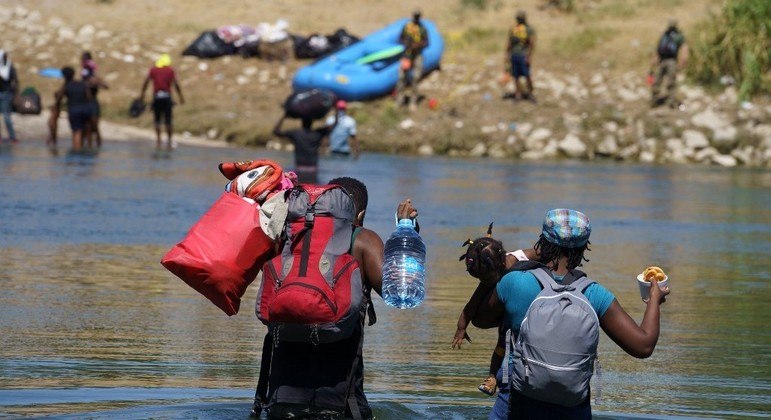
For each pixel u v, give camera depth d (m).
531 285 10.80
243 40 76.25
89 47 76.88
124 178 42.56
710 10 73.00
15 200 34.59
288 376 12.22
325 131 45.28
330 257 11.76
